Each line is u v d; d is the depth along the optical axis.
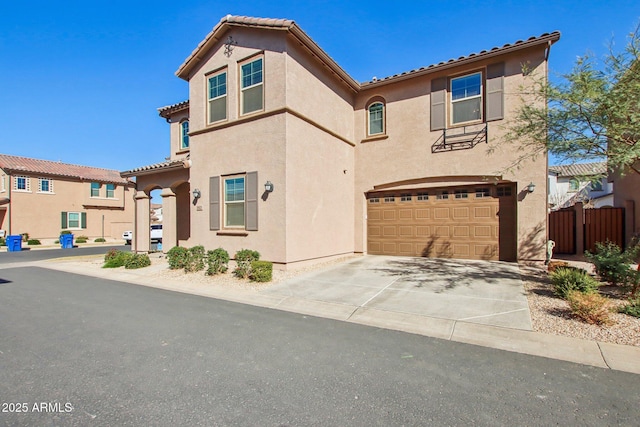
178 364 4.30
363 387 3.71
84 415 3.18
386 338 5.23
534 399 3.44
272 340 5.15
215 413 3.22
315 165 11.86
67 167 34.00
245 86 11.67
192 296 8.23
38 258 17.89
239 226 11.69
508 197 11.68
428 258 12.75
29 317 6.41
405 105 13.31
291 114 10.70
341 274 9.99
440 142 12.56
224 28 11.90
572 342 4.80
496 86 11.55
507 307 6.41
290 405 3.36
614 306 5.97
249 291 8.38
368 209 14.35
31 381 3.85
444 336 5.27
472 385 3.74
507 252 11.64
